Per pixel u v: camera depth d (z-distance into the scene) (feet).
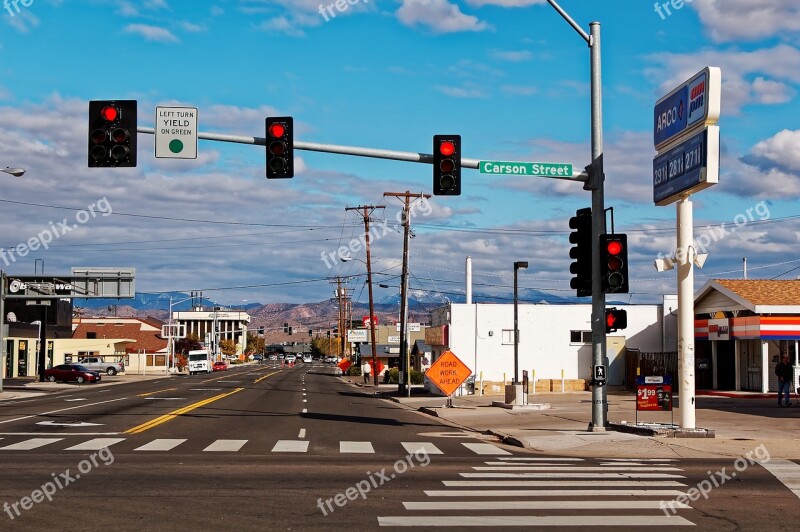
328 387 203.51
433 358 208.95
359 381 264.72
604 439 69.15
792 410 102.78
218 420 91.25
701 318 156.97
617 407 115.85
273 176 65.77
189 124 65.57
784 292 139.64
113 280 170.40
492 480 46.39
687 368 70.64
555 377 180.14
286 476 47.26
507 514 35.94
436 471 50.39
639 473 49.80
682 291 70.69
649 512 36.65
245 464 52.80
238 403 125.29
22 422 87.15
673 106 72.18
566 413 105.81
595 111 75.72
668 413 102.53
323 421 92.17
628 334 178.09
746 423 84.48
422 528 32.99
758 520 35.14
